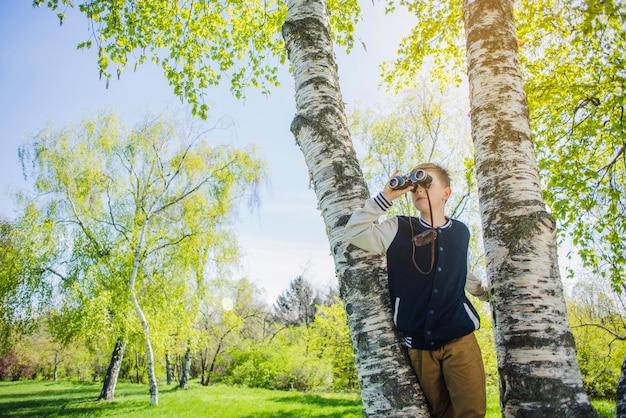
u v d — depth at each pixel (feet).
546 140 23.04
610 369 41.96
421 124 56.70
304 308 161.38
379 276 6.64
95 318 47.55
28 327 51.90
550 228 6.95
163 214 61.00
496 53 8.44
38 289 51.42
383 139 57.72
